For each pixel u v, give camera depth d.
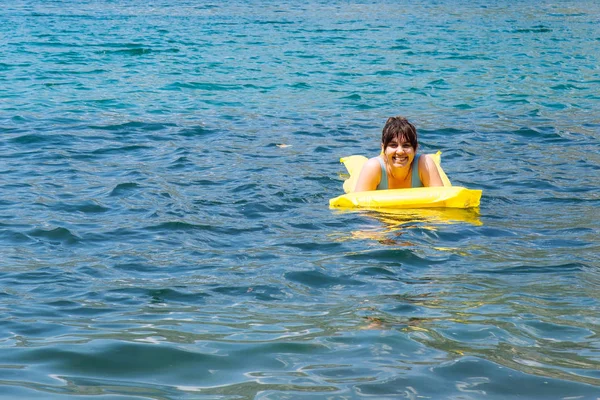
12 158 7.73
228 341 3.25
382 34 22.12
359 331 3.35
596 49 19.28
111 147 8.39
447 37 21.61
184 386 2.79
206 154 8.11
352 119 10.50
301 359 3.04
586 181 7.01
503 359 3.02
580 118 10.72
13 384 2.79
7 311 3.64
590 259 4.57
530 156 8.20
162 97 11.92
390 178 6.34
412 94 12.75
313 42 19.89
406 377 2.85
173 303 3.80
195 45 18.83
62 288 4.03
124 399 2.66
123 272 4.32
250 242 4.98
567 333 3.32
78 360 3.03
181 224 5.39
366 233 5.20
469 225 5.43
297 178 7.03
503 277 4.21
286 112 10.93
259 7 31.03
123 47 18.11
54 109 10.65
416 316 3.55
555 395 2.70
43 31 21.12
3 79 13.20
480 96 12.66
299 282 4.14
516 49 19.17
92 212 5.74
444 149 8.59
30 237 5.04
